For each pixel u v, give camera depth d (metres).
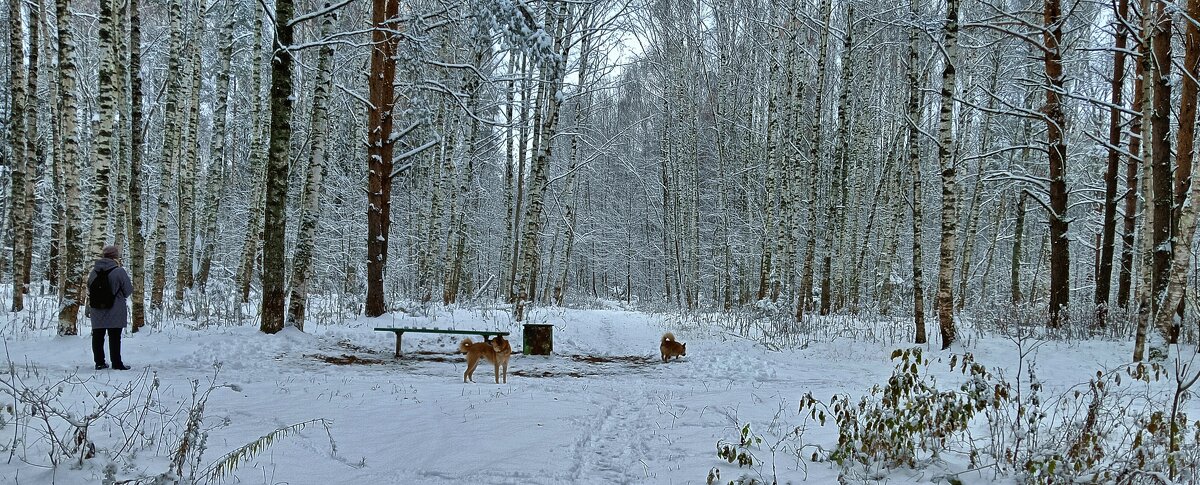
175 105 15.10
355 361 10.57
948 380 9.76
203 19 18.19
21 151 13.89
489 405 6.82
